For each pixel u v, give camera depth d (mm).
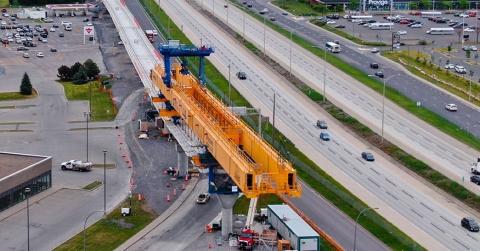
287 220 152250
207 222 164375
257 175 132500
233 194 153625
